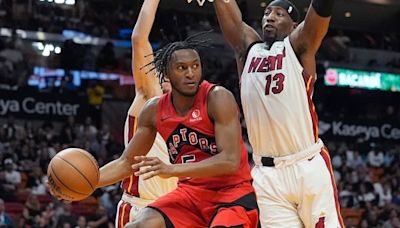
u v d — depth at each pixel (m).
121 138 27.02
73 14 28.75
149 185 7.52
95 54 28.02
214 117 5.79
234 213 5.75
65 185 5.61
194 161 5.91
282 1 6.92
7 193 20.81
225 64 29.11
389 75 32.03
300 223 6.67
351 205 24.00
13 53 26.59
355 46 32.84
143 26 7.56
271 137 6.64
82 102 26.48
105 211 19.52
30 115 25.50
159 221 5.75
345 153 27.25
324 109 30.33
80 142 24.28
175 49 5.83
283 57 6.63
